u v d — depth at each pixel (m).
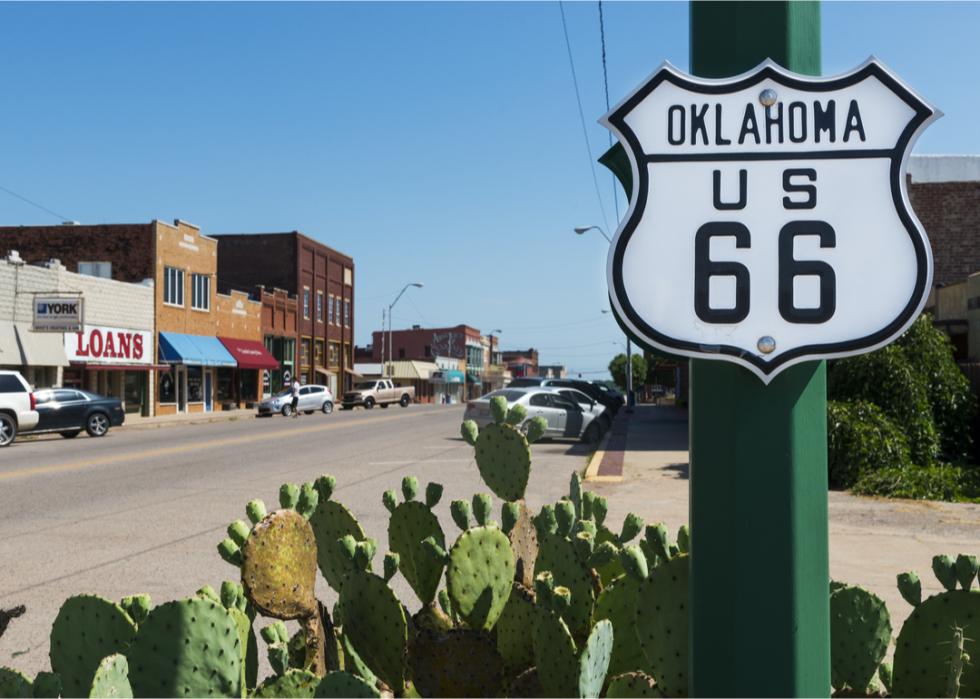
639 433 24.16
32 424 23.34
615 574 2.75
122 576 7.25
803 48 1.53
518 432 2.95
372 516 10.38
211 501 11.68
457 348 102.31
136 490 12.83
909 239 1.45
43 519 10.22
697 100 1.50
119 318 35.97
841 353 1.45
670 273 1.49
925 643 2.01
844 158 1.47
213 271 44.16
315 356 59.53
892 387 13.17
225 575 7.29
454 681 2.31
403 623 2.27
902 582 2.06
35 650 5.30
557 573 2.40
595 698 1.89
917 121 1.46
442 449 19.89
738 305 1.47
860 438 11.80
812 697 1.43
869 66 1.47
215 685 1.89
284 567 2.27
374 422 33.19
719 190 1.49
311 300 59.03
